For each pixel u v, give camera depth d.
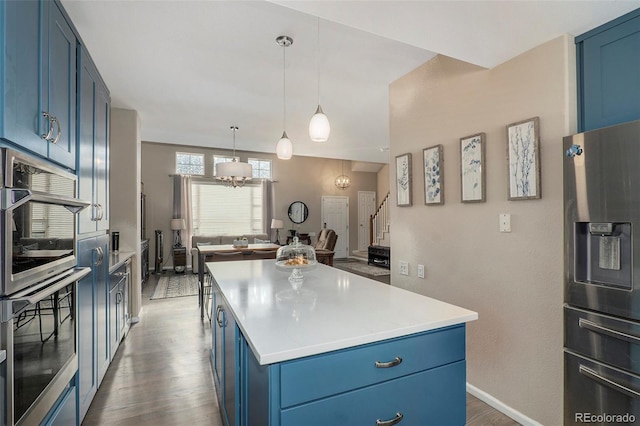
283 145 2.93
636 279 1.44
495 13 1.58
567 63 1.77
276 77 2.97
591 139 1.60
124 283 3.29
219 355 2.07
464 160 2.30
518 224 1.98
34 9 1.29
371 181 10.96
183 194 8.16
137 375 2.55
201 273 4.13
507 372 2.04
